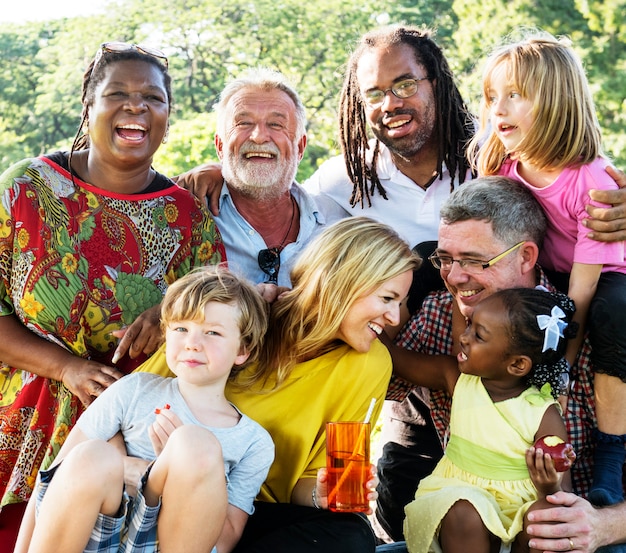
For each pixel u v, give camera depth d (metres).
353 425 3.21
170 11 29.53
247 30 28.03
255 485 3.34
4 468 3.78
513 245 3.69
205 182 4.55
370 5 28.11
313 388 3.62
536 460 3.29
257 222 4.61
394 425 4.50
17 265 3.78
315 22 27.89
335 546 3.22
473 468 3.50
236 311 3.40
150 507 3.00
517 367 3.50
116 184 4.01
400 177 4.77
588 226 3.72
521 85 3.80
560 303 3.57
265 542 3.24
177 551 2.99
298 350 3.61
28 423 3.79
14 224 3.78
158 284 4.03
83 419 3.38
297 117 4.57
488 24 23.59
